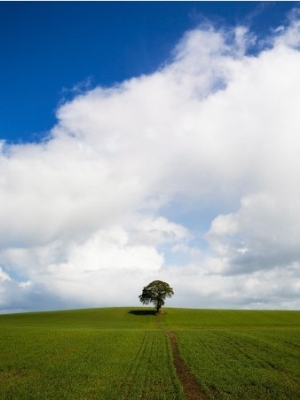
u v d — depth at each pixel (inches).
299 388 890.7
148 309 5383.9
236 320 4119.1
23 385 937.5
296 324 3563.0
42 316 4857.3
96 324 3782.0
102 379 983.0
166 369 1114.7
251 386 914.7
